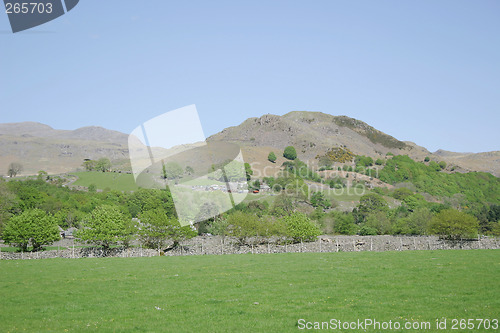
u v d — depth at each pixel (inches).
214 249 3112.7
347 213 6072.8
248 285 1493.6
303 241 3531.0
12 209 4862.2
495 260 2048.5
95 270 1974.7
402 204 7130.9
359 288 1389.0
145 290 1434.5
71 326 1007.6
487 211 5703.7
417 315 1045.2
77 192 6742.1
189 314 1103.0
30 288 1501.0
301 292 1348.4
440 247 3179.1
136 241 3348.9
